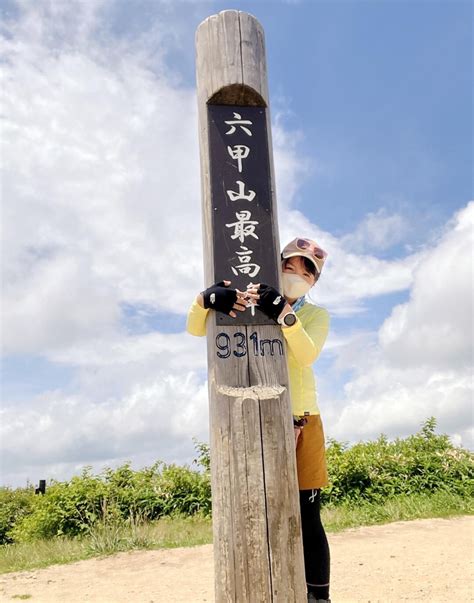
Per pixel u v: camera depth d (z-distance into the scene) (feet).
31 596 16.93
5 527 36.45
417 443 34.17
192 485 32.01
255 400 8.20
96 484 31.53
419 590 15.01
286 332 8.64
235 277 8.75
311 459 9.40
